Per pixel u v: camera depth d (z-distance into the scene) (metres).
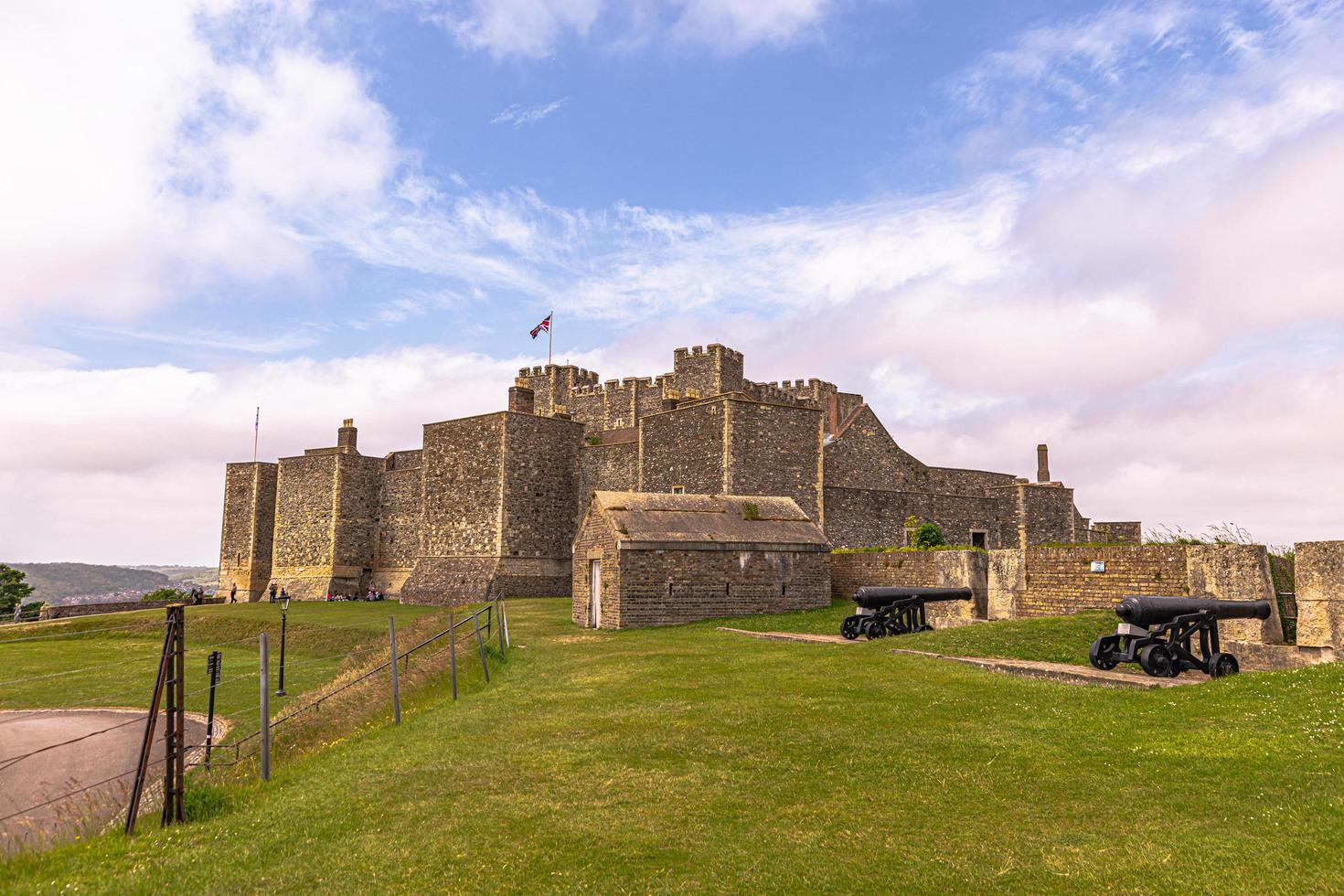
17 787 17.62
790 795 9.14
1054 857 7.19
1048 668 15.38
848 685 14.94
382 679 19.77
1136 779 9.03
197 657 37.59
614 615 28.39
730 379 62.22
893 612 23.03
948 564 27.44
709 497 31.98
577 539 32.94
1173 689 13.08
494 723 13.65
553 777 10.23
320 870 7.62
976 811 8.41
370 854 7.97
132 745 21.84
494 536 50.75
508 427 51.16
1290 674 12.88
